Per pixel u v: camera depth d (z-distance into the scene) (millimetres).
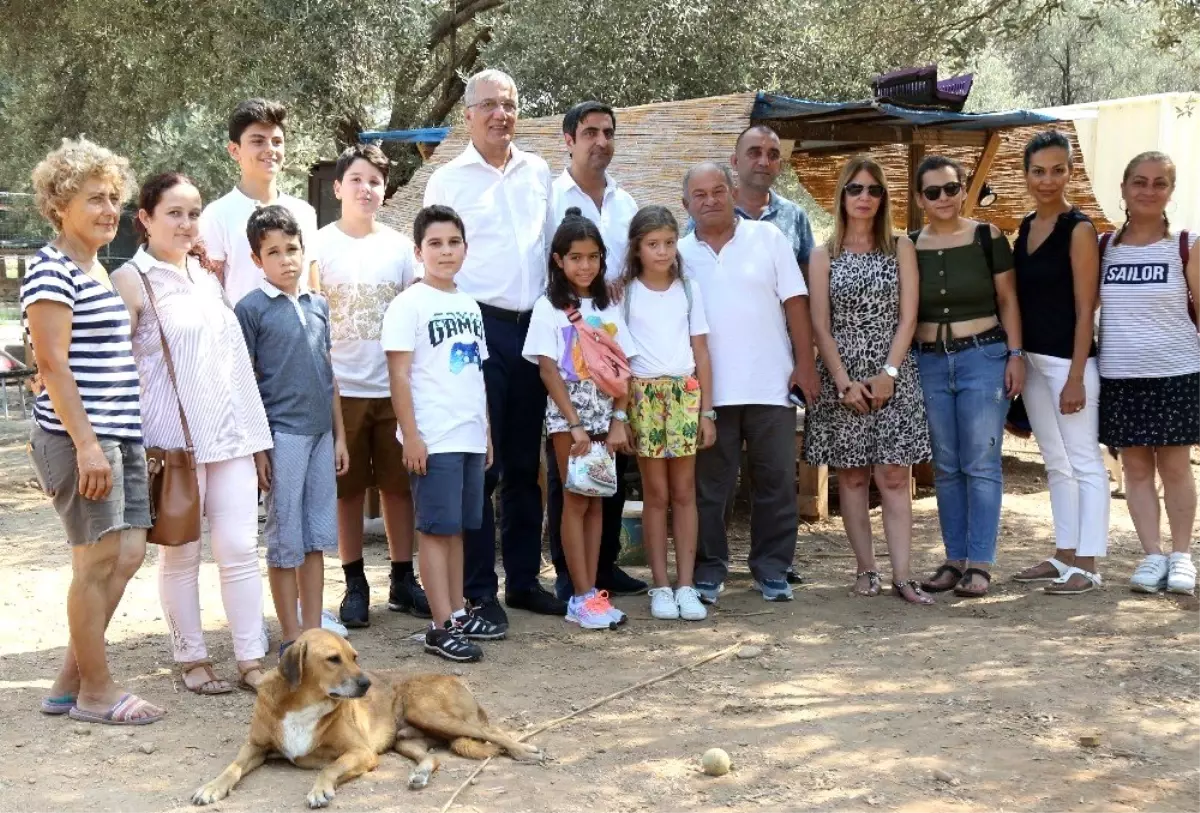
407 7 13047
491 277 5914
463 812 3732
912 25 9398
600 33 13008
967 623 5840
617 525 6457
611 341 5770
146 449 4660
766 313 6133
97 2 13406
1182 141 11406
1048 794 3852
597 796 3865
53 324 4254
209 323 4801
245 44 12867
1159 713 4562
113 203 4449
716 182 6078
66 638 5727
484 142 5910
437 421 5371
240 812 3740
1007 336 6320
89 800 3850
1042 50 19516
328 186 13039
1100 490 6367
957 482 6402
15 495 9773
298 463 5180
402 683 4352
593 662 5312
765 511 6293
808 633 5730
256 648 4996
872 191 6113
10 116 16516
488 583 5875
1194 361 6176
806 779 3998
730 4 13008
